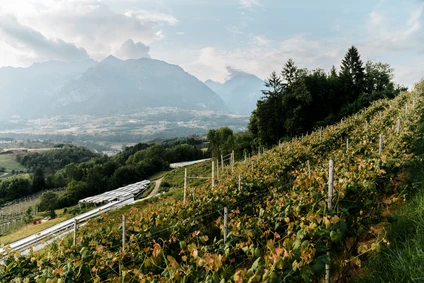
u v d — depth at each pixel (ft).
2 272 21.13
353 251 15.26
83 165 373.61
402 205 18.02
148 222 27.22
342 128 68.18
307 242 11.60
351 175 19.04
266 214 19.79
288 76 164.04
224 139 259.80
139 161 320.29
